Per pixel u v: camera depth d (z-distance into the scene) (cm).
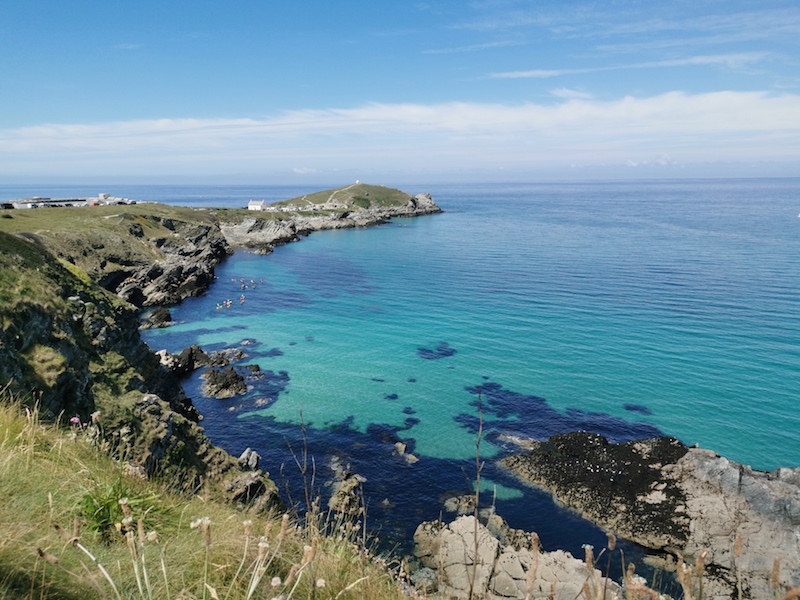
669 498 2823
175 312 7562
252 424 3997
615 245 12344
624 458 3189
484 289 8325
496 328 6278
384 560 1024
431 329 6366
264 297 8388
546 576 2152
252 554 677
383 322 6756
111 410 2030
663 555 2591
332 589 670
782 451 3462
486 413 4122
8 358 1700
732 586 2345
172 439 2105
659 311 6644
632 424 3872
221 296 8519
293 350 5753
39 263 2667
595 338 5753
